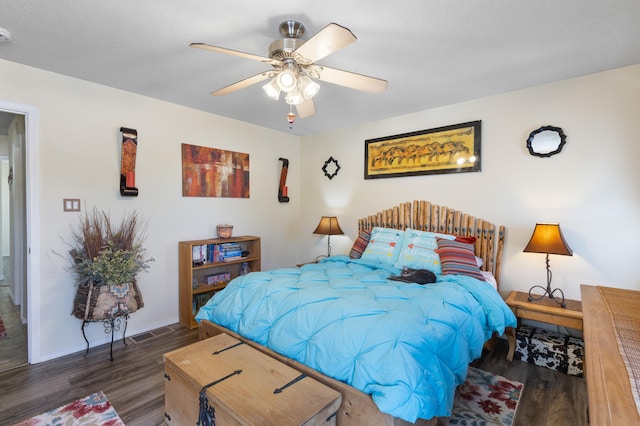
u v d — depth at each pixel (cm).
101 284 261
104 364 253
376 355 150
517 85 285
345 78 195
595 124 260
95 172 283
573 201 270
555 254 255
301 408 134
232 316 222
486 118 313
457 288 230
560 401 206
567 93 271
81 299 258
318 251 465
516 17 181
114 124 294
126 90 299
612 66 246
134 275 282
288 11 176
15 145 367
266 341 196
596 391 79
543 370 246
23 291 331
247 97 317
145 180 317
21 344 287
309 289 213
